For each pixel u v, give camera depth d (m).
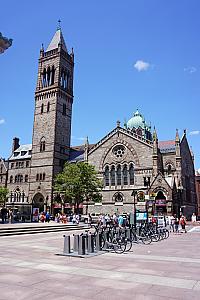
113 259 17.89
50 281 12.17
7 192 89.31
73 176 68.50
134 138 76.44
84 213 78.00
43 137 88.56
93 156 81.81
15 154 102.06
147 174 72.31
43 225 45.12
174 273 14.02
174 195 65.44
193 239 32.78
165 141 83.62
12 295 10.16
